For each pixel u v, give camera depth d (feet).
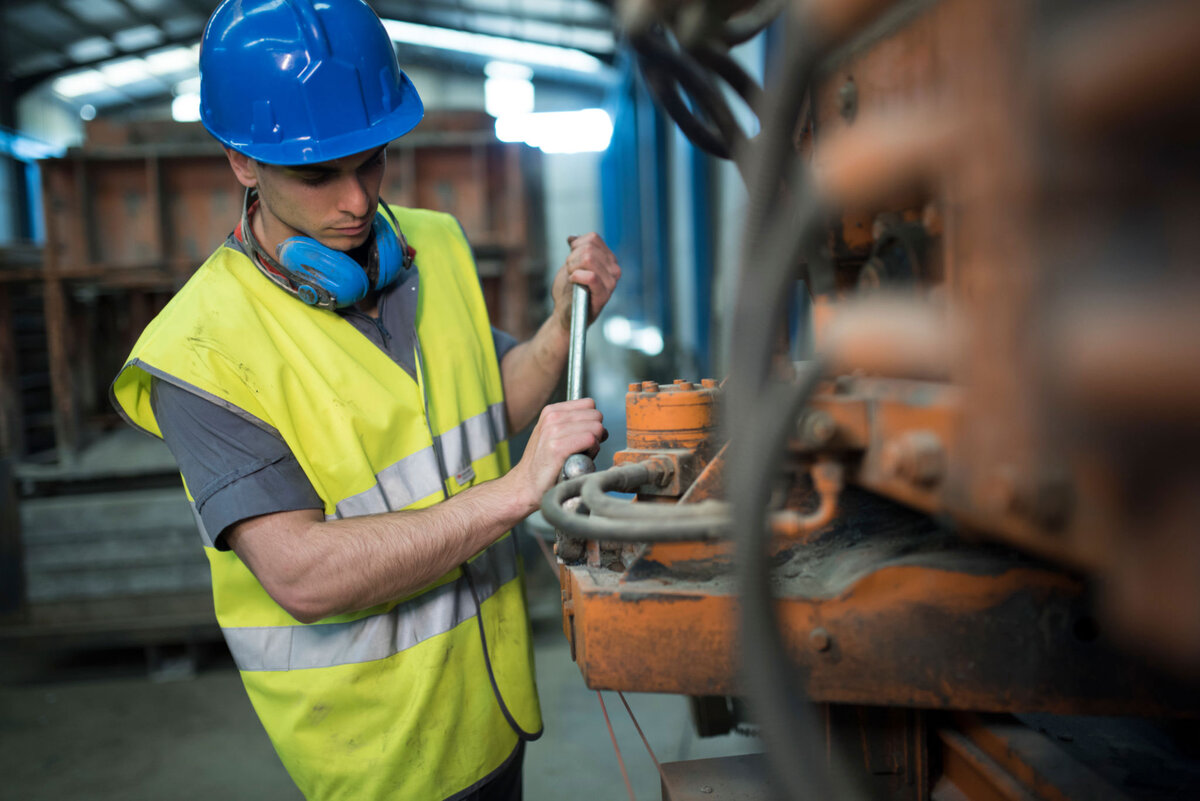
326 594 2.84
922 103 1.61
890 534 2.28
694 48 2.35
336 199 3.05
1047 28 1.17
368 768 3.25
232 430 2.96
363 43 3.11
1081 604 1.91
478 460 3.71
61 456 10.03
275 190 3.04
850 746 2.58
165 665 9.80
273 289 3.25
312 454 3.14
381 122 3.10
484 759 3.54
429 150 11.41
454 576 3.48
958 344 1.45
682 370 24.20
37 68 35.32
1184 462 1.09
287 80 2.95
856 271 2.27
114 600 9.41
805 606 2.00
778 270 1.42
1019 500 1.28
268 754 7.77
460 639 3.45
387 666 3.29
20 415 10.19
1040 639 1.93
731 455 1.47
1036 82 1.18
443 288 3.84
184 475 3.00
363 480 3.18
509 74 45.29
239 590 3.30
